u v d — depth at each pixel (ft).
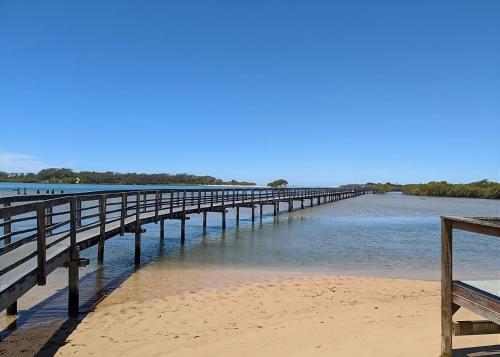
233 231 73.00
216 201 74.43
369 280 34.27
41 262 20.58
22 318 23.81
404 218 103.45
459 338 16.11
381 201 215.72
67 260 25.03
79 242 28.35
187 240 61.16
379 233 71.00
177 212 57.26
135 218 45.93
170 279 34.91
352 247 55.01
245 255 48.34
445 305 14.11
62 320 23.44
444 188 310.86
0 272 16.60
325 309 25.02
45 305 26.50
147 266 41.24
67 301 27.45
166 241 59.82
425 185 344.90
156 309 25.50
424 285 32.50
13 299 17.69
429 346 16.01
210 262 43.83
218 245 56.29
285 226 81.87
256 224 85.76
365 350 16.08
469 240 63.21
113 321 23.11
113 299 28.19
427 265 43.01
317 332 19.19
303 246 55.77
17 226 69.21
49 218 30.27
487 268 42.19
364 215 112.88
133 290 30.89
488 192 271.08
